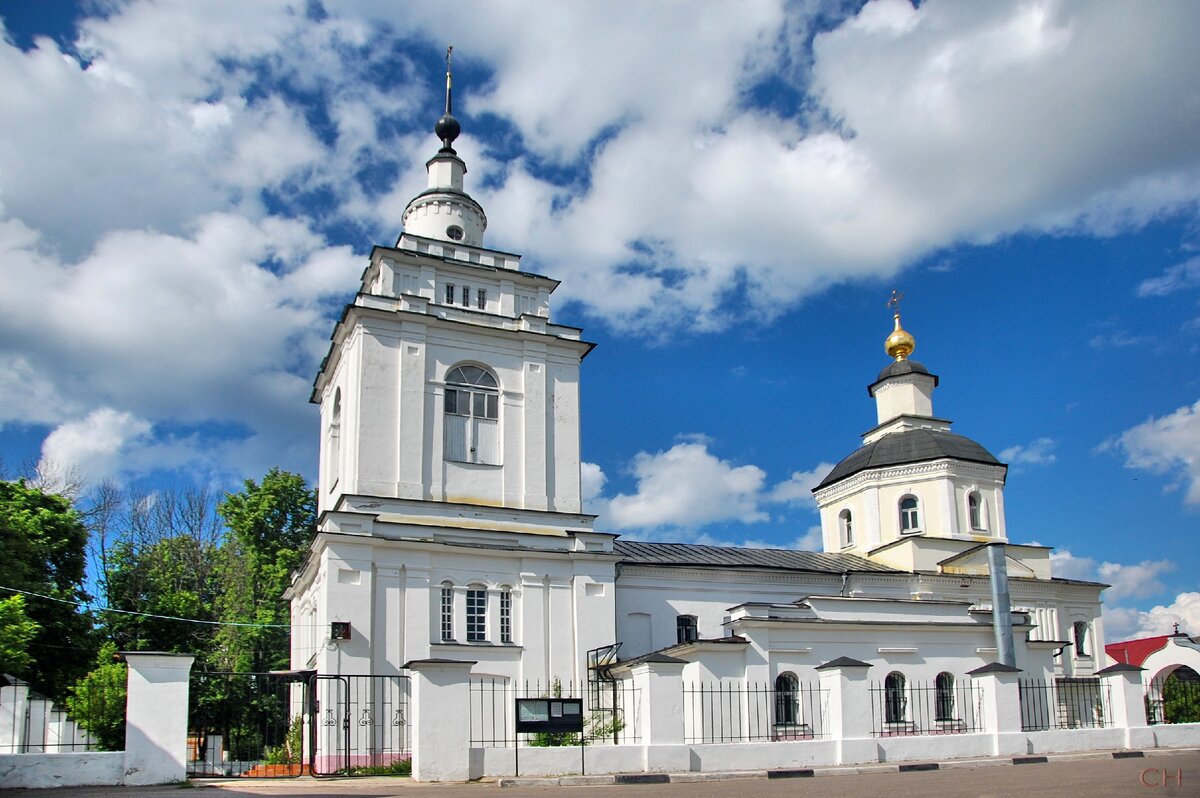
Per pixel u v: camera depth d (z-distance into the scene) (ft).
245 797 60.54
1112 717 100.89
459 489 116.78
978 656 121.70
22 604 112.27
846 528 172.96
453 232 134.51
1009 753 90.94
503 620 112.57
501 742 105.40
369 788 67.15
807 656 110.73
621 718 103.19
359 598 105.09
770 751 81.56
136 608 169.99
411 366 117.91
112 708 116.57
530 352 125.59
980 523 161.89
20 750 112.16
